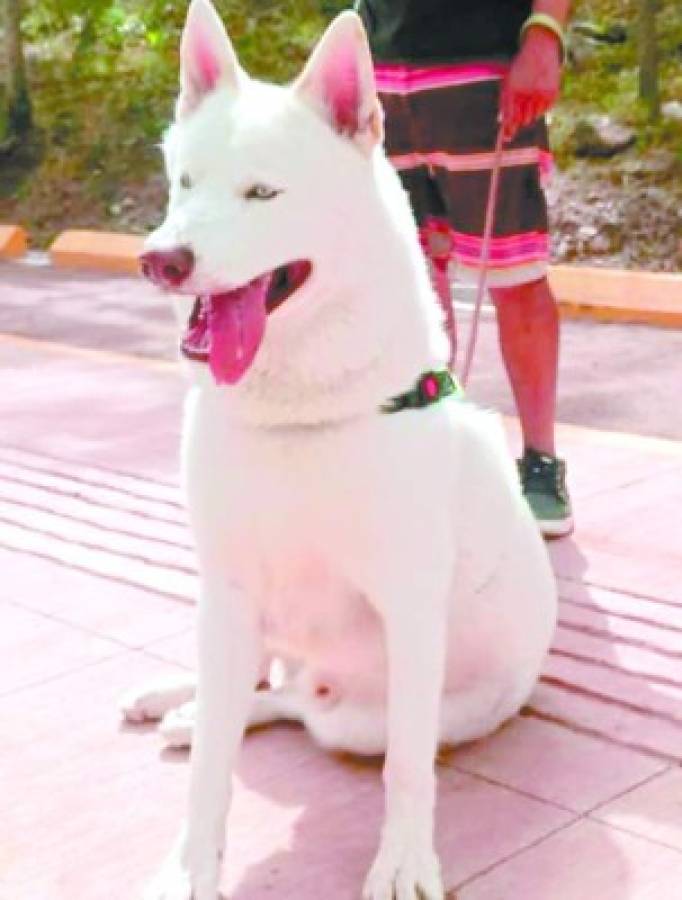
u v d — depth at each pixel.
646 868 2.41
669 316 7.73
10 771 2.83
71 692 3.20
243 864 2.47
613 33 12.27
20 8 14.64
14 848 2.54
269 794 2.71
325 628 2.47
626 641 3.35
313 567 2.36
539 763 2.80
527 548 2.76
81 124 14.13
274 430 2.26
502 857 2.46
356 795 2.70
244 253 2.09
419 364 2.32
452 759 2.82
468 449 2.57
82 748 2.93
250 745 2.92
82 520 4.47
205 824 2.37
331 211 2.16
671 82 11.66
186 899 2.28
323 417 2.24
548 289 4.12
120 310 8.92
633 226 10.18
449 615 2.65
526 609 2.77
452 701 2.84
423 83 3.91
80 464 5.16
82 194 13.33
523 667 2.88
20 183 13.75
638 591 3.68
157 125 13.76
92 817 2.64
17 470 5.11
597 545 4.07
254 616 2.43
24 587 3.90
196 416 2.34
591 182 10.66
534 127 3.93
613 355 7.01
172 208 2.25
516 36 3.88
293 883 2.40
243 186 2.12
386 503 2.28
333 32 2.18
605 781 2.72
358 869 2.44
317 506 2.28
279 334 2.19
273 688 3.08
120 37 15.11
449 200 4.04
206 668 2.40
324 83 2.20
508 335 4.12
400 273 2.28
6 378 6.83
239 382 2.24
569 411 5.88
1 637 3.54
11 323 8.59
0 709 3.12
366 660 2.58
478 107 3.88
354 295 2.21
